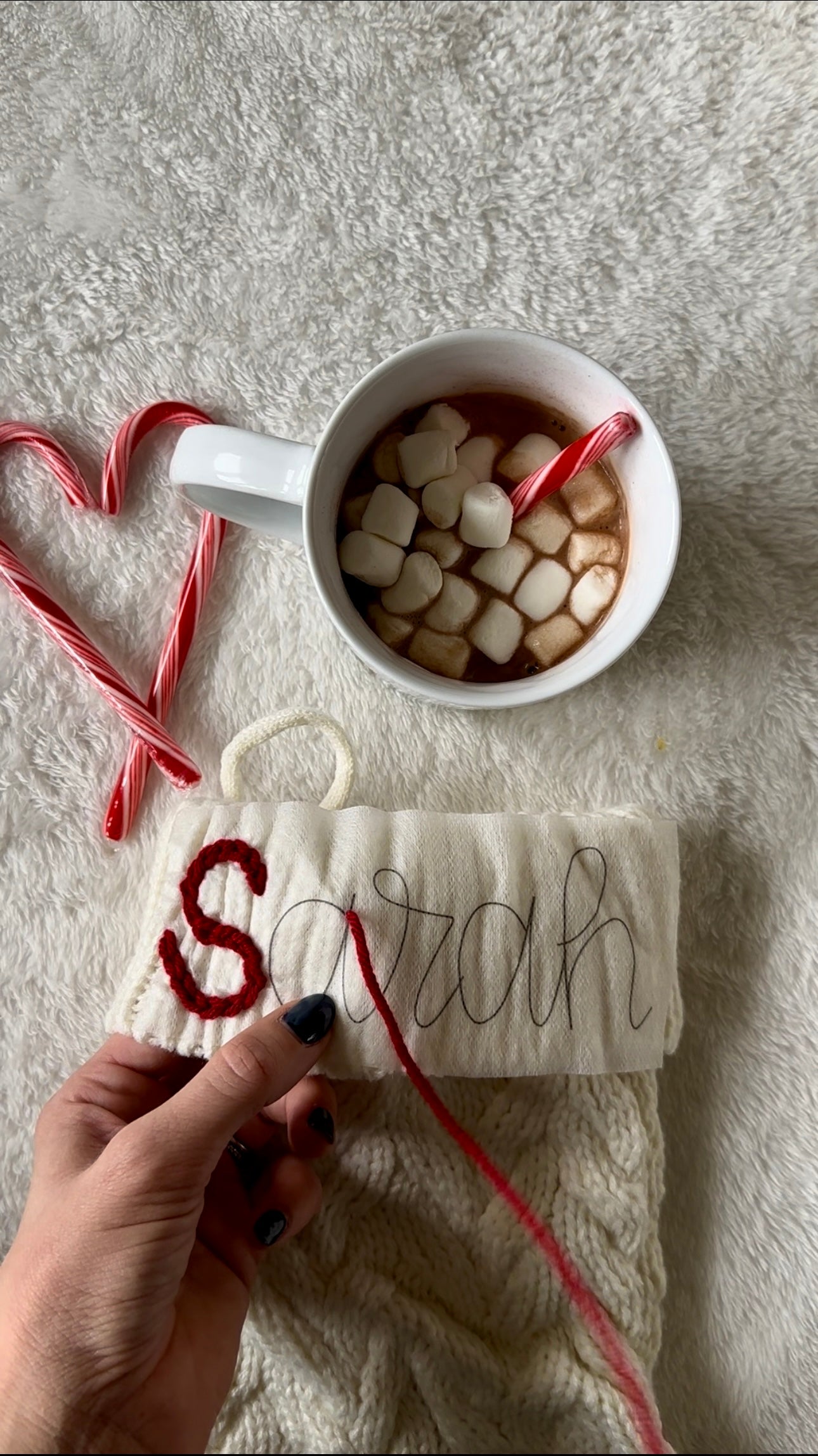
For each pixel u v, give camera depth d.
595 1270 0.28
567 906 0.26
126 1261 0.21
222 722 0.31
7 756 0.31
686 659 0.31
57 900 0.30
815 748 0.30
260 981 0.24
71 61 0.32
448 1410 0.27
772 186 0.31
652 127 0.31
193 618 0.30
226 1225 0.27
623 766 0.31
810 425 0.31
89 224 0.32
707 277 0.31
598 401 0.25
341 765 0.28
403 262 0.31
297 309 0.31
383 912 0.25
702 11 0.31
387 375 0.24
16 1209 0.30
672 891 0.27
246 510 0.26
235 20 0.32
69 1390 0.21
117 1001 0.26
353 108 0.32
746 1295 0.29
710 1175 0.30
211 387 0.31
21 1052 0.30
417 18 0.31
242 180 0.32
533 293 0.31
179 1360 0.23
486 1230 0.28
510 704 0.24
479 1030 0.25
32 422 0.32
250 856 0.25
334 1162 0.29
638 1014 0.26
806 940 0.30
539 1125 0.29
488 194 0.31
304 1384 0.27
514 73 0.31
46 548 0.31
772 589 0.30
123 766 0.31
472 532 0.26
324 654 0.31
